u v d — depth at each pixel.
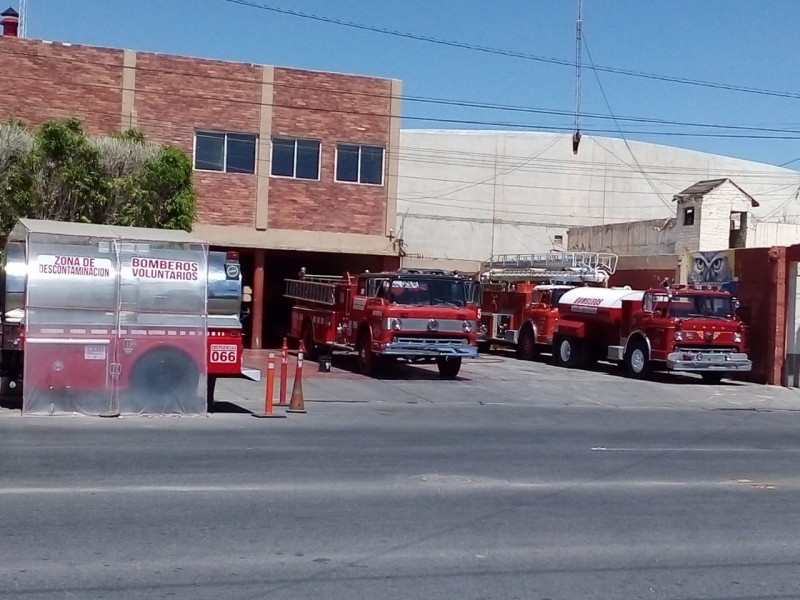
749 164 52.47
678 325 26.59
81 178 23.64
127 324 16.39
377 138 33.78
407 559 7.78
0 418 15.38
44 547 7.66
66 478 10.41
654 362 27.59
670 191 50.03
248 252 34.53
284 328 38.69
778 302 27.92
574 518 9.54
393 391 22.66
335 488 10.46
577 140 37.38
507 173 46.56
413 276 24.80
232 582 6.96
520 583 7.26
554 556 8.08
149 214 24.52
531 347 33.31
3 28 32.53
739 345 27.06
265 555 7.71
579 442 15.34
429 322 24.62
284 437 14.41
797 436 17.58
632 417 19.95
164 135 31.19
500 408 20.70
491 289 36.06
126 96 30.62
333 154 33.28
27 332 15.81
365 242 33.66
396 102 33.97
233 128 32.00
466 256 45.59
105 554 7.54
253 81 32.19
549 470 12.34
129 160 24.41
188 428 15.10
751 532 9.25
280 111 32.56
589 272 32.44
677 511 10.09
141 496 9.62
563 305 31.67
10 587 6.65
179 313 16.73
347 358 30.44
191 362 16.80
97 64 30.30
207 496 9.76
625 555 8.20
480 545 8.33
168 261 16.70
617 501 10.46
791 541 8.94
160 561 7.42
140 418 16.16
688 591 7.23
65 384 16.03
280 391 19.23
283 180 32.69
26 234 16.23
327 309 28.41
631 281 36.41
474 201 45.94
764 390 26.83
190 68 31.42
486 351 37.47
